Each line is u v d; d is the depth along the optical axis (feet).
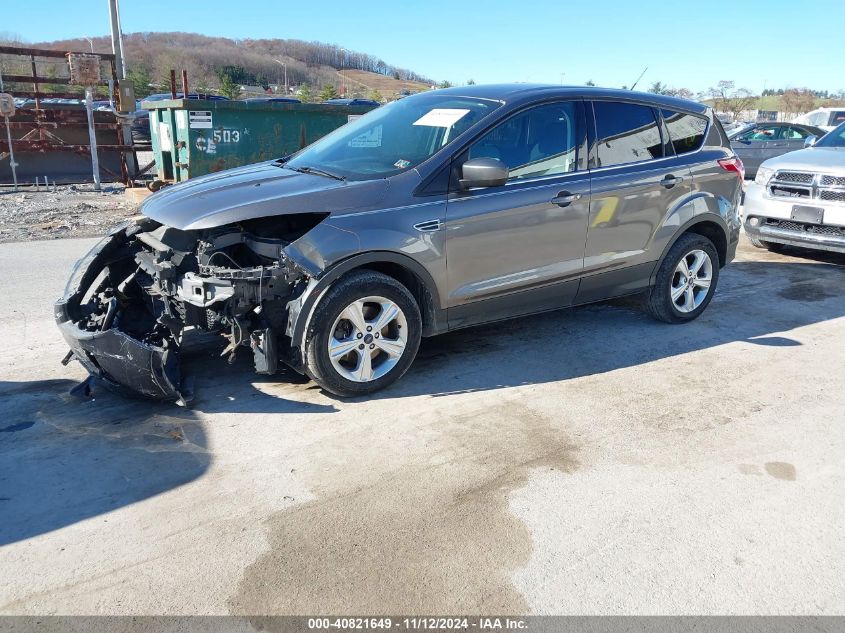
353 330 13.26
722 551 9.37
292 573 8.74
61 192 45.85
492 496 10.51
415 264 13.61
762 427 12.98
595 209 15.97
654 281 17.97
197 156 34.30
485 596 8.43
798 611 8.31
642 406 13.76
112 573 8.69
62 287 21.45
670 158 17.56
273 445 11.88
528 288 15.49
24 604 8.14
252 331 12.81
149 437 12.06
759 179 26.84
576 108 15.98
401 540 9.43
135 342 11.99
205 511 10.00
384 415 13.08
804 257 27.96
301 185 13.67
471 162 13.60
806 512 10.32
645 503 10.43
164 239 13.85
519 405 13.66
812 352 17.02
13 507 9.99
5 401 13.32
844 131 28.07
